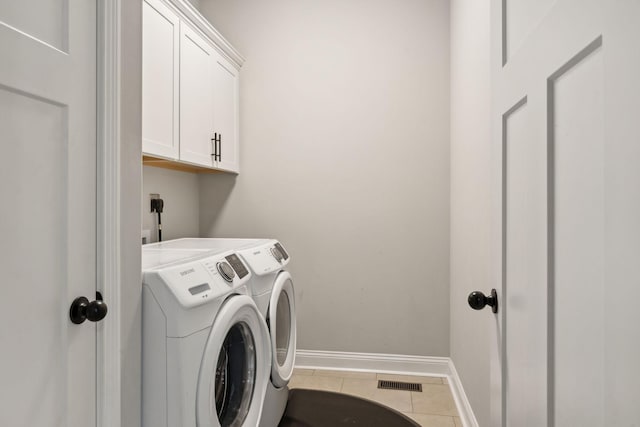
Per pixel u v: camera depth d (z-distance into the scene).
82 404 1.01
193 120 2.37
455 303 2.60
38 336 0.89
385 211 2.89
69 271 0.97
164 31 2.07
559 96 0.68
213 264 1.54
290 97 2.99
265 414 1.92
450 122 2.80
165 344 1.25
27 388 0.86
